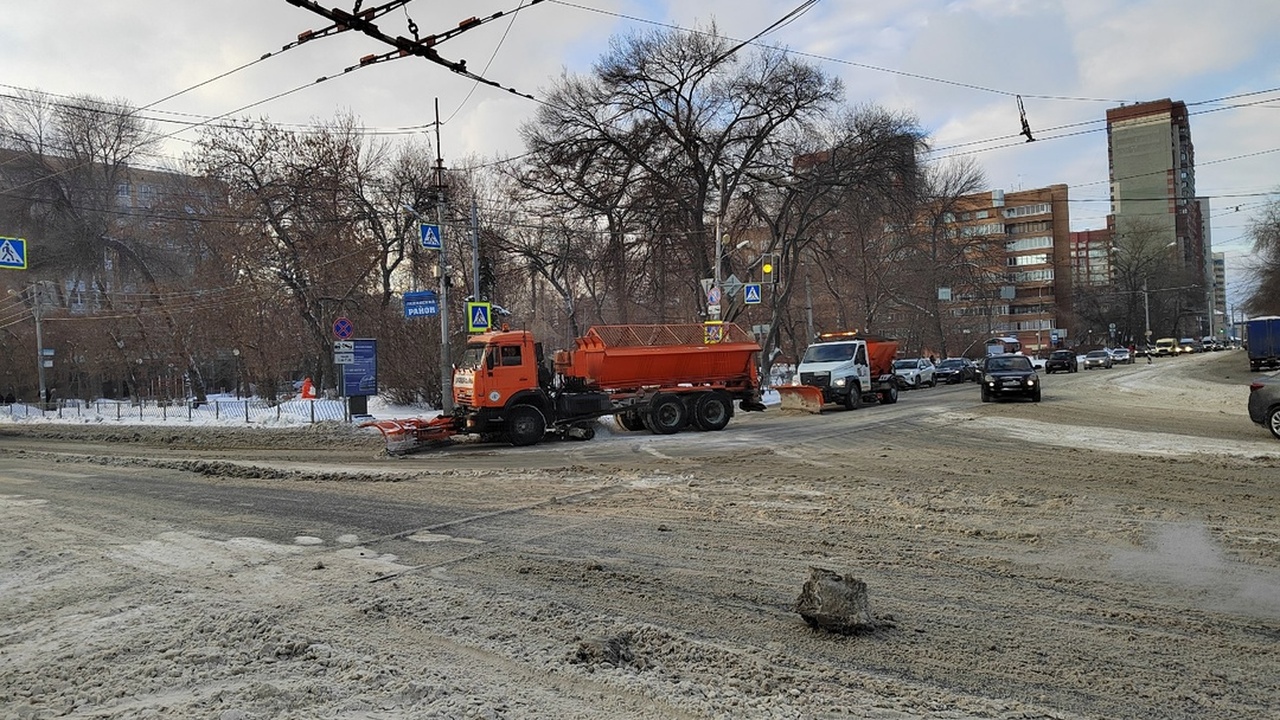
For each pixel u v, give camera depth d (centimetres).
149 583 648
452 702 399
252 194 3381
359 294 3441
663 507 927
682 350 2005
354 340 2427
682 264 3634
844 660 452
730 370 2069
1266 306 6719
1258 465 1121
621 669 445
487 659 461
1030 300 10738
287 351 3712
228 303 3606
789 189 3578
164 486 1211
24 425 2967
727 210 3797
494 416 1797
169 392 4941
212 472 1358
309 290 3341
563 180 3453
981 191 5997
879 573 629
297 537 812
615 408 1923
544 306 5269
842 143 3553
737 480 1123
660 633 498
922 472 1159
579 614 541
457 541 775
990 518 821
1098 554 668
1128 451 1323
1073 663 442
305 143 3397
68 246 4112
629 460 1452
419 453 1727
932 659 452
